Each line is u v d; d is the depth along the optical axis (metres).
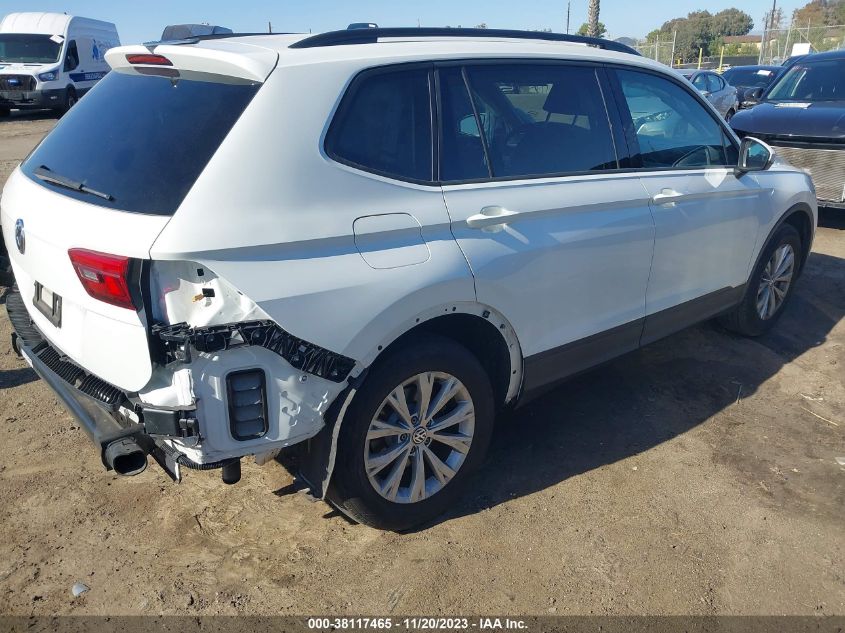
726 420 4.11
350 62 2.80
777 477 3.55
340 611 2.69
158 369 2.42
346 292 2.58
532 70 3.43
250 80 2.61
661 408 4.24
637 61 3.98
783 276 5.18
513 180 3.22
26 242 2.85
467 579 2.86
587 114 3.64
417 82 2.99
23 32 19.83
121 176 2.56
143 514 3.17
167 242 2.29
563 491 3.42
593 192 3.50
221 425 2.46
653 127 3.99
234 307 2.39
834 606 2.76
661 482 3.50
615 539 3.10
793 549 3.05
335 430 2.69
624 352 3.94
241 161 2.46
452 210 2.94
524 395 3.45
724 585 2.85
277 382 2.51
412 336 2.96
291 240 2.48
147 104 2.78
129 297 2.35
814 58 9.17
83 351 2.59
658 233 3.84
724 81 17.30
